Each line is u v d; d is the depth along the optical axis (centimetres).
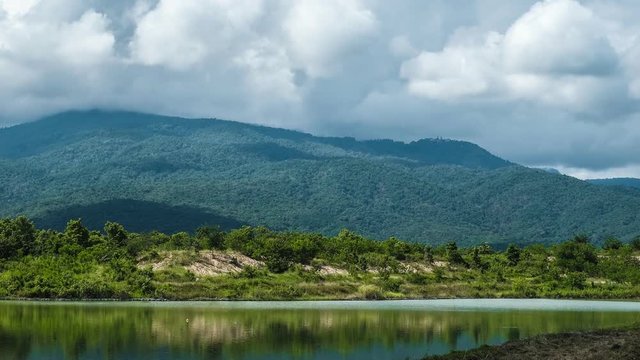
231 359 8100
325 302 18138
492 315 13825
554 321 12538
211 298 18575
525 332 10794
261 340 9688
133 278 18762
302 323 11931
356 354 8562
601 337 8550
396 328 11281
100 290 17888
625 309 15862
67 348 8750
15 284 17950
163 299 18088
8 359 7944
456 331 10906
